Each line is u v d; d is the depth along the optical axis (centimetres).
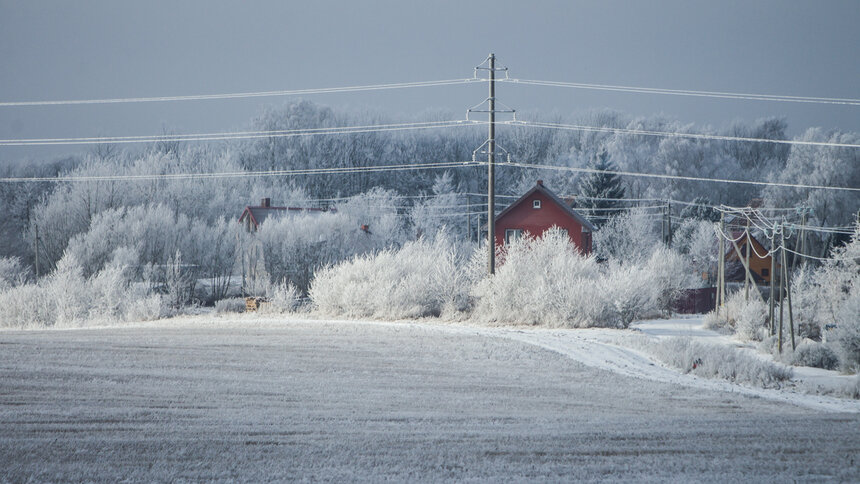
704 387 6075
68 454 3262
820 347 7994
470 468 3080
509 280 10525
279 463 3133
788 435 3828
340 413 4397
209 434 3716
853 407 5372
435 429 3916
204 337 8338
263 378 5750
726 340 9650
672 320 11994
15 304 11762
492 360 7006
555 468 3089
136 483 2833
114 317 11994
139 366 6178
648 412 4806
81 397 4772
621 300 10031
